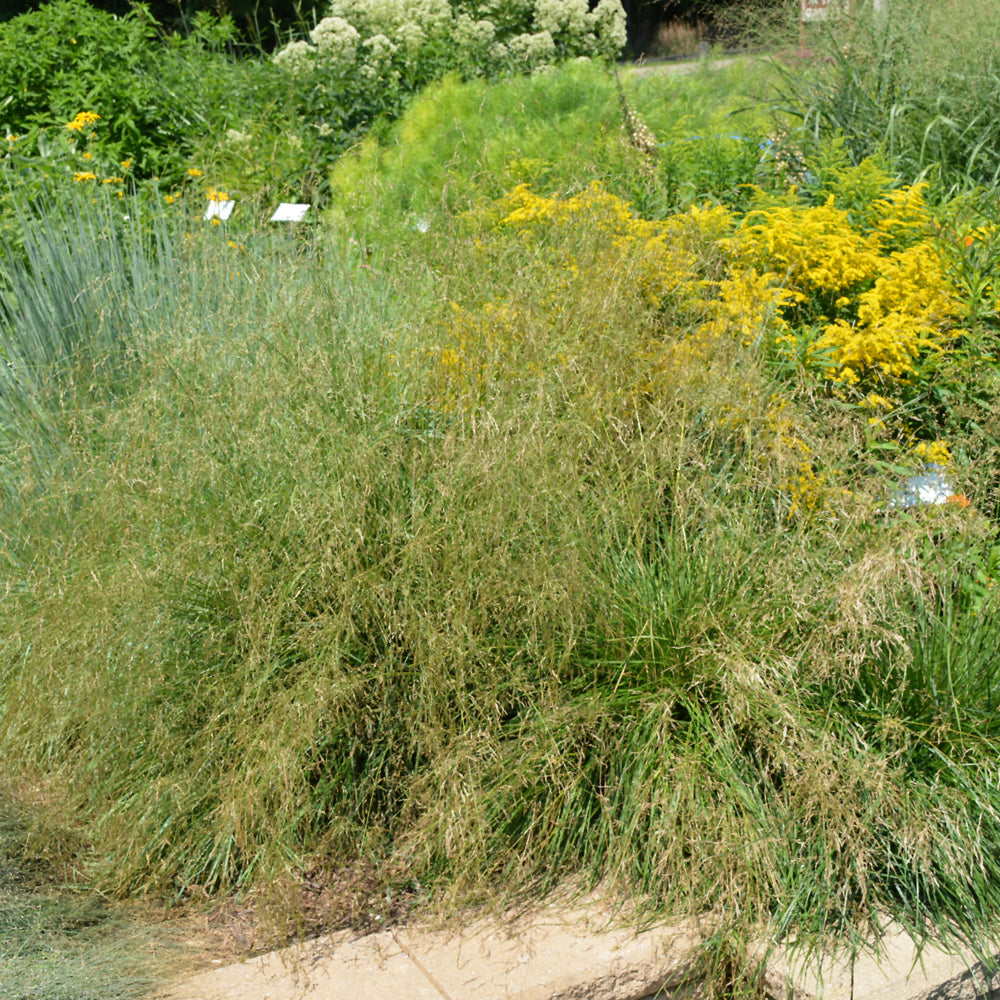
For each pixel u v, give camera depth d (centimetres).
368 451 322
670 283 397
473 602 306
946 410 393
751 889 267
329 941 270
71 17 834
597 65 827
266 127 794
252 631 296
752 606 306
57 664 300
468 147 674
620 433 338
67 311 468
